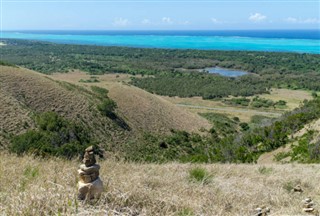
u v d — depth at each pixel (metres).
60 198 4.18
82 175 4.26
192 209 4.59
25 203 3.93
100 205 4.05
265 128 28.58
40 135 34.84
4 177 5.56
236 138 33.56
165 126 60.28
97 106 55.28
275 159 21.50
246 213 4.88
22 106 45.38
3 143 34.78
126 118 57.53
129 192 4.63
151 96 72.25
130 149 46.31
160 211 4.37
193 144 53.97
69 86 61.59
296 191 6.77
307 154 19.05
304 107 34.03
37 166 6.89
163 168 8.45
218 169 9.00
